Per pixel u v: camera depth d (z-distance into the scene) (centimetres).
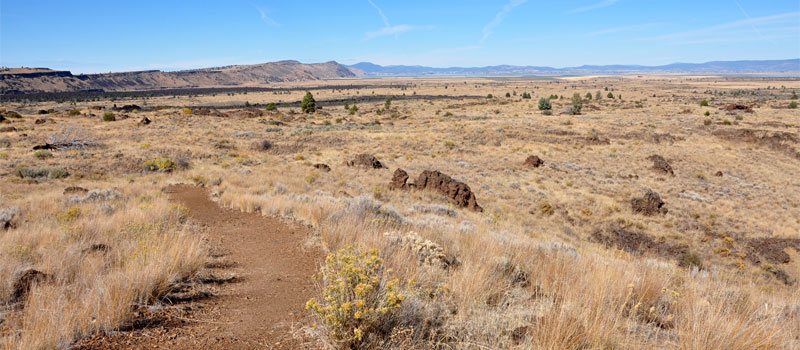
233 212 1410
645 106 9906
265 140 4753
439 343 360
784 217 2925
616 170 4094
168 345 375
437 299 458
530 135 5603
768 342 364
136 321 424
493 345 354
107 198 1633
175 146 3972
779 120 6406
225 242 936
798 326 451
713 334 367
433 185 2725
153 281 514
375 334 370
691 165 4384
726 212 2964
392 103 14675
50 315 379
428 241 704
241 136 4944
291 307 498
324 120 7562
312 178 2791
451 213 1973
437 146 4878
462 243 849
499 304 453
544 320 383
